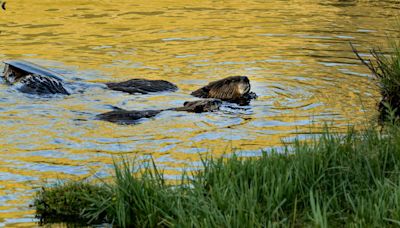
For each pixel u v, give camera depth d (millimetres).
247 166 27031
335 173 26719
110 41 56688
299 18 65688
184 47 54844
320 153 27672
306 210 24938
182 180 26562
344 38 57000
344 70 47844
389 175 27047
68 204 26453
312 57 51375
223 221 23281
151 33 59625
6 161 31625
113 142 34219
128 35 58875
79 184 27734
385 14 67250
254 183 25750
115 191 26094
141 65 49688
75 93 42375
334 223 24172
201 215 24094
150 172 26938
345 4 73500
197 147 33625
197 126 36844
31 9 69812
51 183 29125
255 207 24203
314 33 59000
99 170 30531
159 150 33156
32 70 43969
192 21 64750
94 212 25938
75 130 35812
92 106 40031
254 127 36750
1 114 37969
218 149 33312
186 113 38938
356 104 40281
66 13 68188
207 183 26750
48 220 25734
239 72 47938
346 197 25000
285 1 75750
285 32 59688
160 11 69625
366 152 28062
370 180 26656
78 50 53719
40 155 32375
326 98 41688
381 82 38812
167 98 42344
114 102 41125
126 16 67000
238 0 76438
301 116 38438
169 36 58406
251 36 58312
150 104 41125
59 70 47812
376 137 29844
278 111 39469
